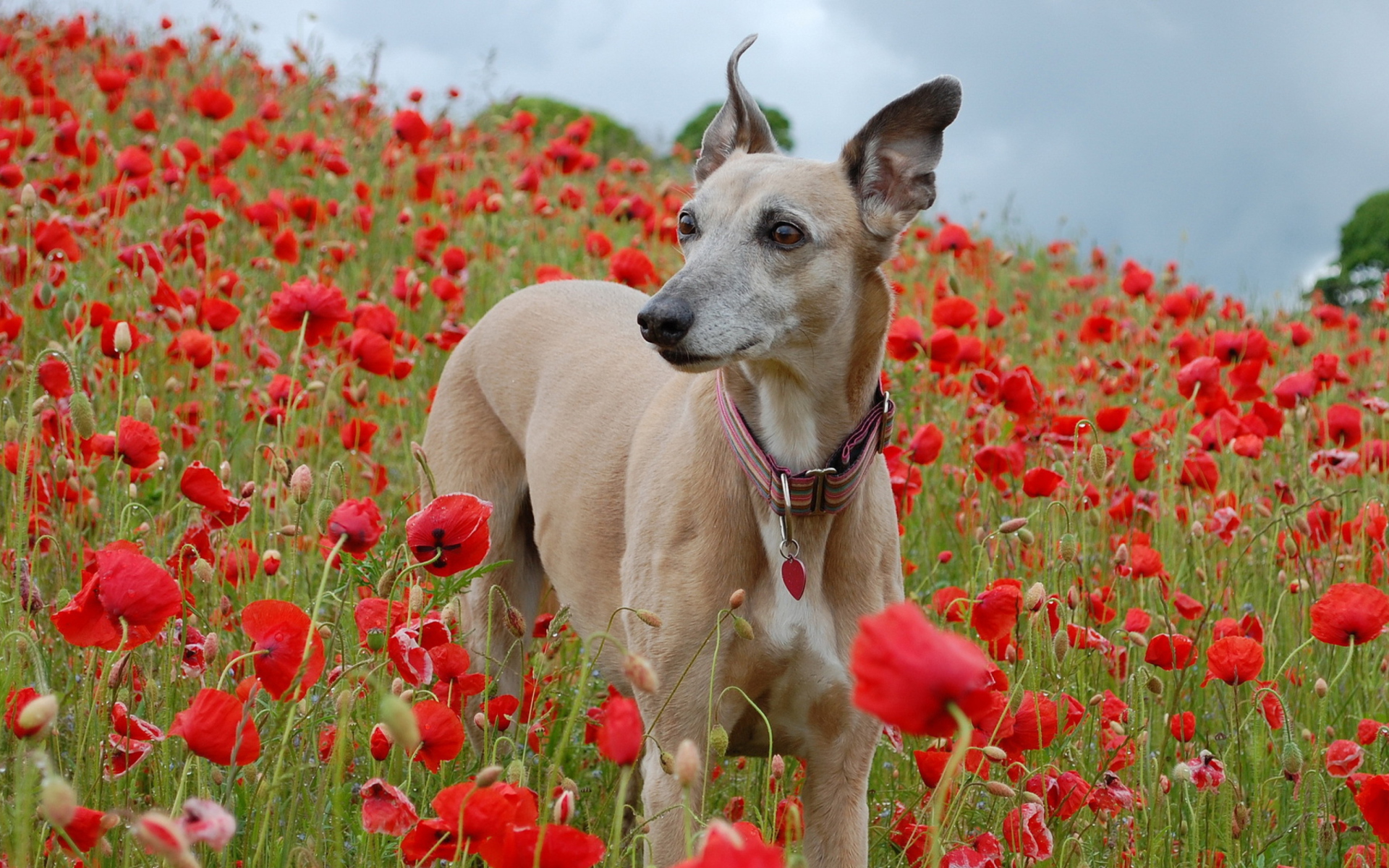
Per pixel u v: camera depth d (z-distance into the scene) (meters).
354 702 2.71
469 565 2.66
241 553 3.32
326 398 4.31
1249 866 3.21
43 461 3.77
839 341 3.40
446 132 10.28
